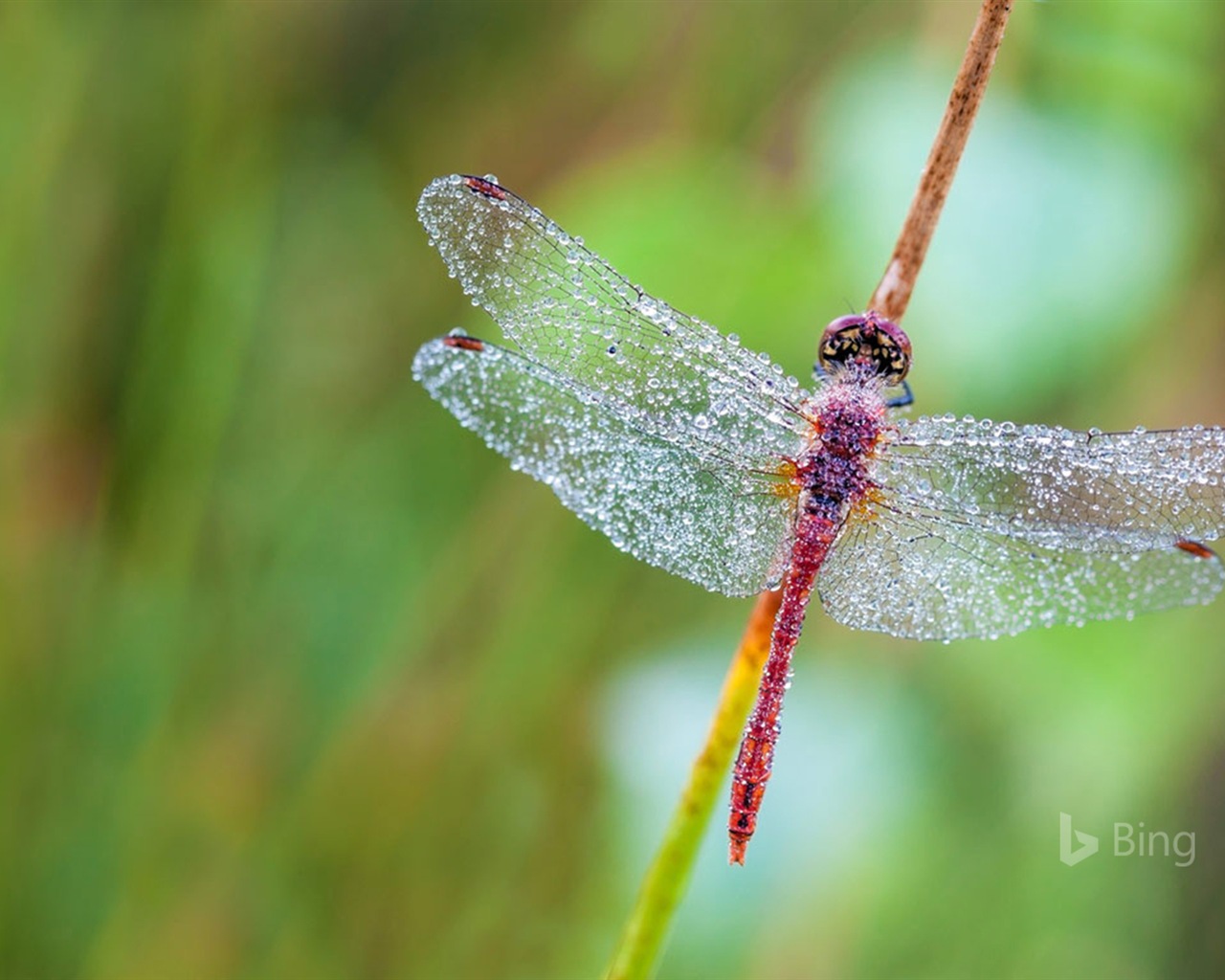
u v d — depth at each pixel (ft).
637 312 1.30
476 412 1.29
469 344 1.29
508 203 1.29
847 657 1.35
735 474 1.31
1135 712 1.34
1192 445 1.30
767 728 1.31
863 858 1.34
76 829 1.43
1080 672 1.34
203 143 1.43
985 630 1.30
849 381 1.31
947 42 1.30
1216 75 1.29
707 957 1.33
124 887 1.43
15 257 1.41
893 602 1.31
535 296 1.30
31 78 1.41
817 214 1.31
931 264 1.28
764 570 1.31
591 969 1.43
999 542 1.31
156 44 1.42
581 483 1.30
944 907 1.36
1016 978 1.37
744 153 1.38
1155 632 1.34
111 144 1.42
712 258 1.33
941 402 1.29
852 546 1.31
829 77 1.38
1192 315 1.31
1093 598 1.30
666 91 1.42
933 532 1.31
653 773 1.34
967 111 1.24
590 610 1.43
